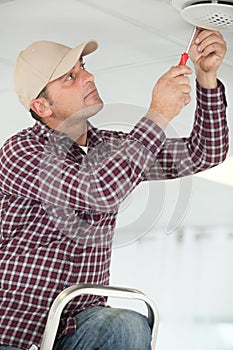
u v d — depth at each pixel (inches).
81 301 89.7
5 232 90.7
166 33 130.3
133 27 130.6
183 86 86.2
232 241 149.1
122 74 142.6
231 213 149.3
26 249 89.2
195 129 96.6
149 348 88.0
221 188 150.0
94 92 97.6
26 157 89.3
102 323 86.2
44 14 131.0
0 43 141.4
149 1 122.0
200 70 93.1
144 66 139.8
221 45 92.1
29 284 88.6
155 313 90.4
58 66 96.0
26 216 90.4
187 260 153.2
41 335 88.8
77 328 87.1
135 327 86.7
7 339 88.7
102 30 133.3
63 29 134.4
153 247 155.4
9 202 91.2
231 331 149.8
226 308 150.3
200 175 151.6
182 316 153.6
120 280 158.4
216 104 93.8
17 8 130.9
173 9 122.6
